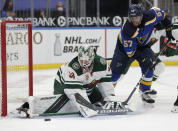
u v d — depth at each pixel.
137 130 5.92
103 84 6.99
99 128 6.03
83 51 6.46
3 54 6.88
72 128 6.03
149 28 7.46
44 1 17.66
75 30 16.72
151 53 8.07
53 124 6.29
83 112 6.59
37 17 17.58
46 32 16.22
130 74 14.43
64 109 7.08
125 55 8.23
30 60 8.12
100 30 17.08
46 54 16.30
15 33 8.12
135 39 7.46
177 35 7.94
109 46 17.31
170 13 17.67
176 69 15.95
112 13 20.38
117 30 17.41
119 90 10.79
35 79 13.17
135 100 8.77
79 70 6.57
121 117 6.86
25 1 17.34
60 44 16.50
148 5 17.39
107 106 6.87
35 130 5.91
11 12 16.38
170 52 8.30
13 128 6.05
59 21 16.75
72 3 17.81
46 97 6.90
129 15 7.05
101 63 6.81
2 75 6.93
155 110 7.64
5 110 6.97
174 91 10.48
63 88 6.86
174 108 7.41
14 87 8.40
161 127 6.11
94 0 19.97
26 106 7.00
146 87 8.11
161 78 13.20
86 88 6.96
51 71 15.49
